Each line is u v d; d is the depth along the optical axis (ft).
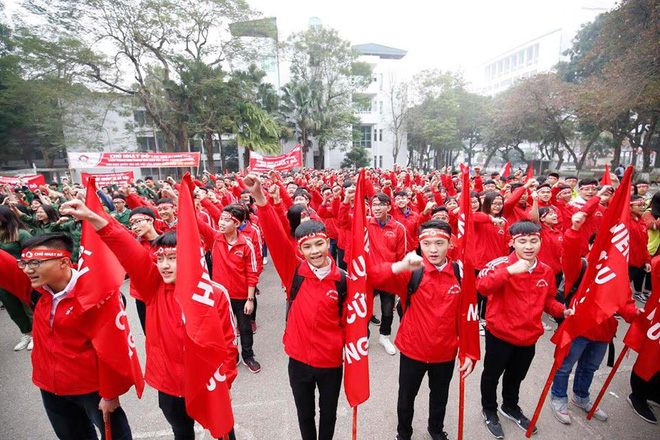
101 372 7.86
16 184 36.58
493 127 105.81
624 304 9.36
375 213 14.85
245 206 14.33
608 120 59.26
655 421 10.70
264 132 90.89
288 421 11.02
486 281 9.78
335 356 8.33
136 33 65.05
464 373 9.04
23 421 11.34
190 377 6.95
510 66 216.54
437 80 118.93
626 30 52.65
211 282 7.63
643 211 17.87
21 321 14.98
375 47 146.92
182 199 7.01
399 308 10.61
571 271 10.66
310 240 7.78
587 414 11.05
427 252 8.92
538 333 9.71
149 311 7.91
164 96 77.61
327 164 132.87
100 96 72.69
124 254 7.32
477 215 15.85
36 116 74.33
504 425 10.64
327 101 111.45
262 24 85.25
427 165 148.56
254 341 16.07
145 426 10.94
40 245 7.52
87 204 7.50
